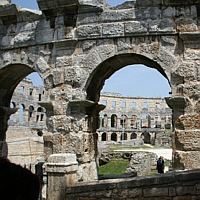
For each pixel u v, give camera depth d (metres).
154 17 13.50
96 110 15.92
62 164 9.26
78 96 13.97
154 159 27.22
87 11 14.39
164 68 13.13
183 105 12.55
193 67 12.71
